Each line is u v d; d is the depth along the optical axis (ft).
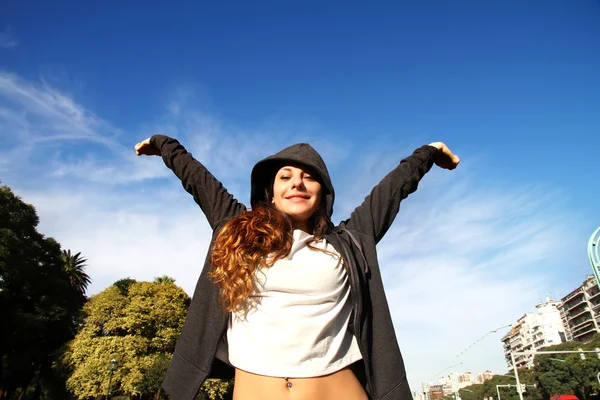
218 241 4.99
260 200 5.88
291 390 4.10
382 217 5.70
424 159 6.41
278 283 4.57
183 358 4.56
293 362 4.18
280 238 4.85
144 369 76.28
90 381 72.90
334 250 5.15
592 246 14.32
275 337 4.30
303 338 4.30
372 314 4.84
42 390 97.35
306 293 4.57
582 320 277.44
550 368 164.35
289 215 5.46
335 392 4.25
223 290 4.75
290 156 5.52
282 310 4.44
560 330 315.37
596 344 156.25
